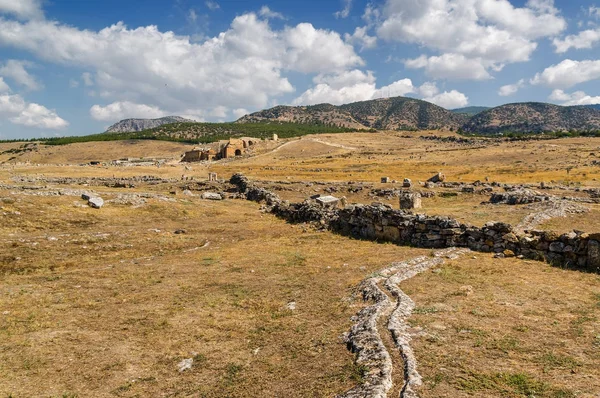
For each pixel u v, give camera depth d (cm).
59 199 3225
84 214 3023
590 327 960
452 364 801
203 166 11331
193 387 866
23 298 1464
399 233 2253
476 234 1905
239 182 6216
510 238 1780
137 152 19850
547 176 6794
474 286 1320
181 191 5491
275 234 2756
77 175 7912
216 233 2841
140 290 1552
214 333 1138
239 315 1259
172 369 953
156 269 1862
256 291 1476
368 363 828
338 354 923
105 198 3472
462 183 5694
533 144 14312
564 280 1366
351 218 2598
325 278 1583
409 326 999
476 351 855
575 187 4856
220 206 4134
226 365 955
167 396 839
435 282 1377
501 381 733
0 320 1252
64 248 2198
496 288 1292
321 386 788
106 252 2211
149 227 2895
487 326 986
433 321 1027
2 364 975
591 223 2452
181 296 1462
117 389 872
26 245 2155
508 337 921
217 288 1538
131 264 1988
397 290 1274
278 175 8344
